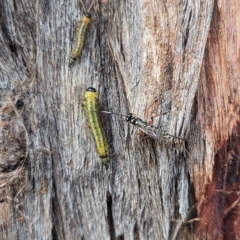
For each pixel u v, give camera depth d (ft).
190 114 0.25
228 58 0.26
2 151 0.24
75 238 0.28
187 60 0.24
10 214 0.25
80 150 0.26
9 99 0.24
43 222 0.27
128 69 0.25
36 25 0.25
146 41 0.24
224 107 0.26
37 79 0.25
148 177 0.27
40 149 0.25
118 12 0.25
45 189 0.26
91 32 0.25
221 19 0.25
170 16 0.23
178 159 0.26
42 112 0.25
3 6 0.24
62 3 0.25
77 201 0.27
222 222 0.28
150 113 0.24
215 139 0.27
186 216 0.28
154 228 0.28
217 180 0.27
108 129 0.26
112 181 0.27
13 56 0.25
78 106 0.26
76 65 0.25
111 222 0.28
